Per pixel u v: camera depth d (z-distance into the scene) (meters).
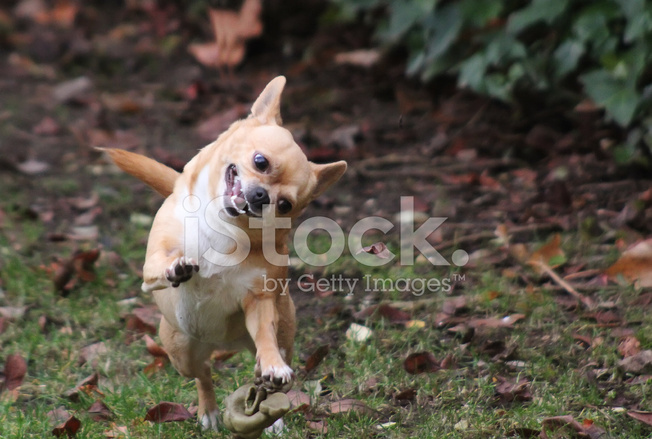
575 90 10.66
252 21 13.23
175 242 5.48
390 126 11.69
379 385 6.72
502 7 10.33
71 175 11.02
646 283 7.95
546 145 10.66
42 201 10.30
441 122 11.61
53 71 14.28
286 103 12.41
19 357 6.87
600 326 7.32
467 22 10.57
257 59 13.95
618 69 9.30
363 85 12.82
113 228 9.70
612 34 9.64
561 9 9.59
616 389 6.54
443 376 6.81
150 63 14.35
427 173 10.49
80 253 8.45
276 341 5.41
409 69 11.12
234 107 12.27
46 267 8.59
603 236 8.85
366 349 7.20
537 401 6.37
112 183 10.79
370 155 11.05
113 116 12.62
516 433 6.02
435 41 10.58
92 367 7.15
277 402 5.12
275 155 5.33
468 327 7.35
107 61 14.54
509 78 10.45
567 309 7.69
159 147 11.55
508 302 7.83
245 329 5.85
